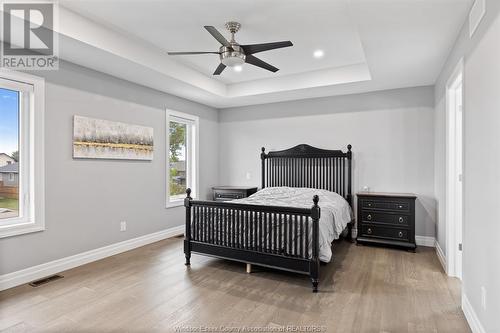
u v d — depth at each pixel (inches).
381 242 163.8
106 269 130.3
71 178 132.3
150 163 174.6
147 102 171.9
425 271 128.0
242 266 134.9
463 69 95.6
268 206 120.0
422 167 171.6
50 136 124.0
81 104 135.9
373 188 183.9
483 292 75.3
